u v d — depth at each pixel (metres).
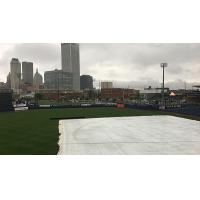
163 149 13.63
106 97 137.62
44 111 42.59
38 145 14.49
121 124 23.89
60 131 19.50
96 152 13.05
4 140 15.88
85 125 23.12
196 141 15.63
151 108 45.00
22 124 23.73
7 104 41.94
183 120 27.30
